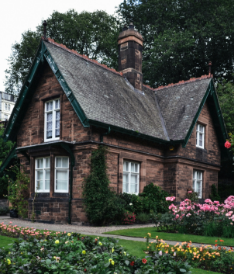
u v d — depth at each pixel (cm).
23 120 1506
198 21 2686
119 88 1641
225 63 2783
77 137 1252
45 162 1348
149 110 1717
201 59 2723
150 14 2958
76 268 459
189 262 586
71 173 1249
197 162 1708
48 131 1407
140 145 1449
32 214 1312
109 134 1287
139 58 1872
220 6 2591
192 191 1620
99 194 1166
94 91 1390
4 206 1809
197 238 870
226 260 586
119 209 1207
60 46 1487
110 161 1289
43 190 1341
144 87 1942
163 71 2692
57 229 1025
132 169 1435
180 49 2552
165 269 492
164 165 1597
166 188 1571
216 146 1922
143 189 1450
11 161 1642
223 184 2341
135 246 724
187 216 992
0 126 2428
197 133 1772
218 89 2388
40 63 1389
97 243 596
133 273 490
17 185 1463
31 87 1436
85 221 1183
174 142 1531
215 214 1016
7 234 878
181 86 1917
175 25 2802
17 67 3066
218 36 2527
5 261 466
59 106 1366
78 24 3105
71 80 1301
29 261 488
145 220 1295
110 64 3023
